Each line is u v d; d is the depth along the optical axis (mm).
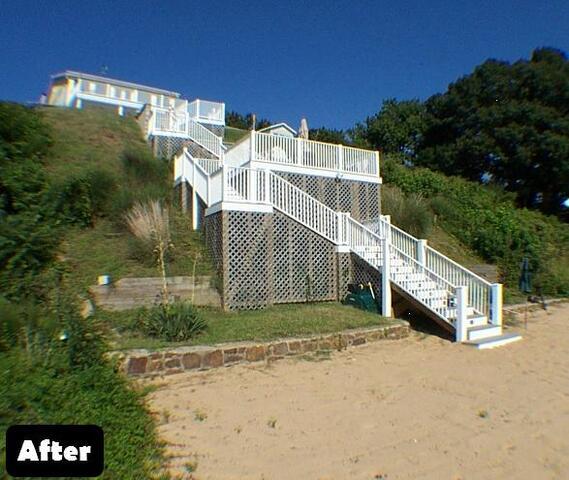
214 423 5109
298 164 15008
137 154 16188
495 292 10633
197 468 4082
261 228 11250
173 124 19031
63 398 4410
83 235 11266
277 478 3963
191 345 7293
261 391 6262
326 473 4070
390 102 44656
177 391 6145
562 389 6695
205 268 11156
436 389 6551
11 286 7500
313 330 8812
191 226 13086
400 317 11711
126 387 5461
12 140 13531
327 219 12492
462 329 9648
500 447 4684
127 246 11055
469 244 19016
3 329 5785
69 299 7375
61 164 14359
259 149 14391
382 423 5254
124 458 3887
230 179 11312
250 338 8031
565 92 33406
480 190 25875
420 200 20172
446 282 10641
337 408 5688
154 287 9812
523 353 8883
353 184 16219
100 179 12781
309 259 12086
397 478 4016
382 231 13500
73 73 32219
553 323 12195
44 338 5660
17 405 4145
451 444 4730
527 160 32219
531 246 18047
